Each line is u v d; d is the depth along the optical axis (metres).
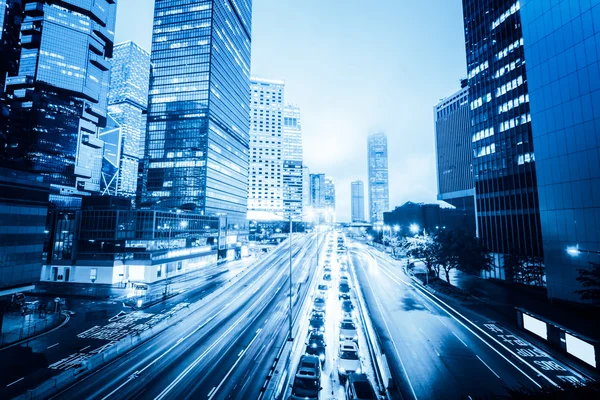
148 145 106.81
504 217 60.00
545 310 37.84
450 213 128.12
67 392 19.72
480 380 21.23
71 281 58.28
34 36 190.38
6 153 176.50
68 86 195.50
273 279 61.09
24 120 181.25
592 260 36.97
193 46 107.62
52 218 60.12
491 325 32.66
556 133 41.88
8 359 25.02
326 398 18.69
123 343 26.95
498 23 63.75
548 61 43.12
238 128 133.75
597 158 36.62
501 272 58.59
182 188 102.88
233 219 108.62
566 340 25.42
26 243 33.47
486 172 65.25
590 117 37.47
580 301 38.12
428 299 43.81
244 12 144.00
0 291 30.59
